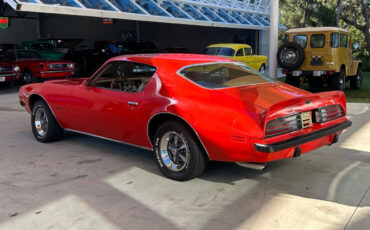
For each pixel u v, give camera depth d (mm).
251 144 3611
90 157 5195
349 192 3873
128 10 13258
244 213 3416
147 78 4508
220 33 27844
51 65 15492
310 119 4082
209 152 3934
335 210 3447
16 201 3721
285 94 4156
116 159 5098
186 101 4016
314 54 12109
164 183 4191
